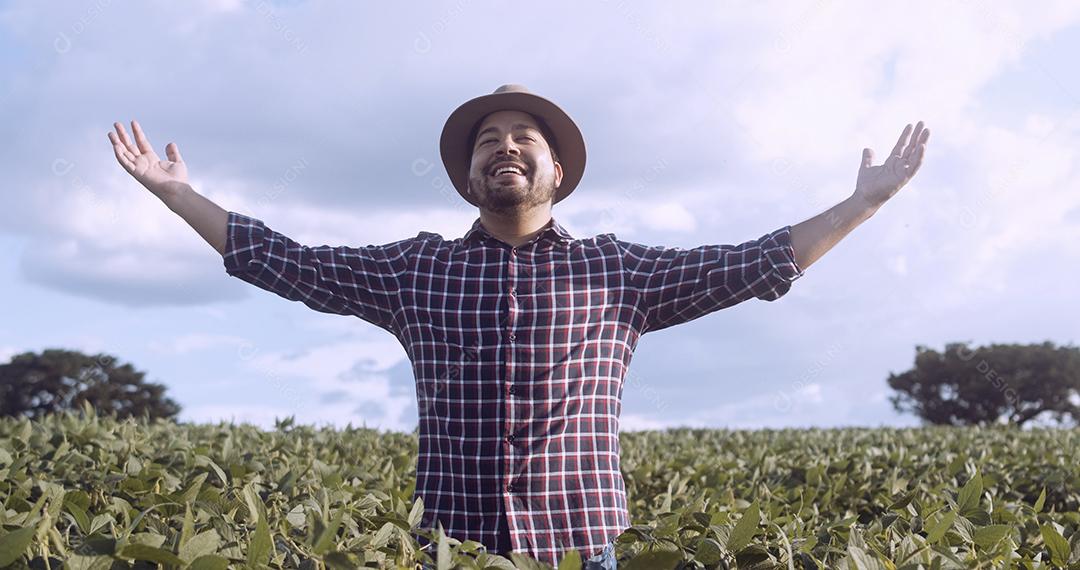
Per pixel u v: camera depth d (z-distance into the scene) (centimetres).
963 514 303
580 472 320
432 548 313
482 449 320
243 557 223
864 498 517
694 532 281
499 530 315
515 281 333
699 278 338
